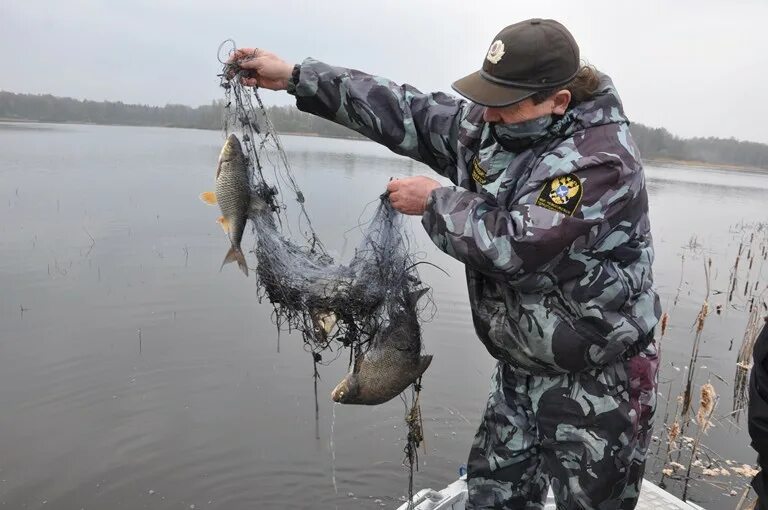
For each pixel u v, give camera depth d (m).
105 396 6.96
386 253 2.97
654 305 2.49
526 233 2.18
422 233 12.91
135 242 13.38
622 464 2.50
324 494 5.79
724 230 19.67
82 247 12.78
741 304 11.44
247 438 6.36
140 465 5.93
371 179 20.58
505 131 2.40
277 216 3.31
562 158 2.26
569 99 2.30
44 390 6.94
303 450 6.24
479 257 2.24
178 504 5.54
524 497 2.89
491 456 2.91
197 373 7.47
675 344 9.32
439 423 6.89
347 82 3.03
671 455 6.42
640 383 2.53
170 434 6.29
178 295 10.11
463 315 9.86
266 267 3.08
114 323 8.91
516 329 2.47
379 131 3.03
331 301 2.99
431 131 2.95
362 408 7.05
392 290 2.97
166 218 16.05
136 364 7.66
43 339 8.24
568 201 2.19
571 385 2.53
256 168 3.22
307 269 3.07
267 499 5.64
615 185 2.23
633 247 2.38
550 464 2.64
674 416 7.16
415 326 3.03
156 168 27.25
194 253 12.63
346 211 14.09
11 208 16.50
